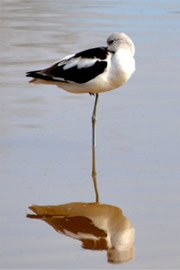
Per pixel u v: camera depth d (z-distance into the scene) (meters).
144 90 16.92
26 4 26.44
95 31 22.05
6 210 11.44
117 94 16.70
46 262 9.96
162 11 24.72
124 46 13.78
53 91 16.95
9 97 16.41
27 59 19.09
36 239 10.62
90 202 11.76
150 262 10.05
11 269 9.75
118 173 12.87
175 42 20.70
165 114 15.48
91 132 14.70
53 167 13.10
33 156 13.55
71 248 10.38
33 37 21.42
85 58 13.76
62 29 22.36
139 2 26.30
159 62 18.88
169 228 10.91
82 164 13.24
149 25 22.75
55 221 11.18
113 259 10.09
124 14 24.41
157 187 12.30
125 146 14.01
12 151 13.78
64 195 11.99
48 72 14.07
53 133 14.63
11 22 23.38
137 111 15.66
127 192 12.12
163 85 17.22
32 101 16.22
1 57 19.33
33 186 12.27
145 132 14.61
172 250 10.32
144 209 11.53
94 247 10.45
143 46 20.31
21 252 10.20
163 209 11.52
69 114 15.55
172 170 12.95
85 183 12.45
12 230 10.85
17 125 14.94
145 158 13.47
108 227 11.02
